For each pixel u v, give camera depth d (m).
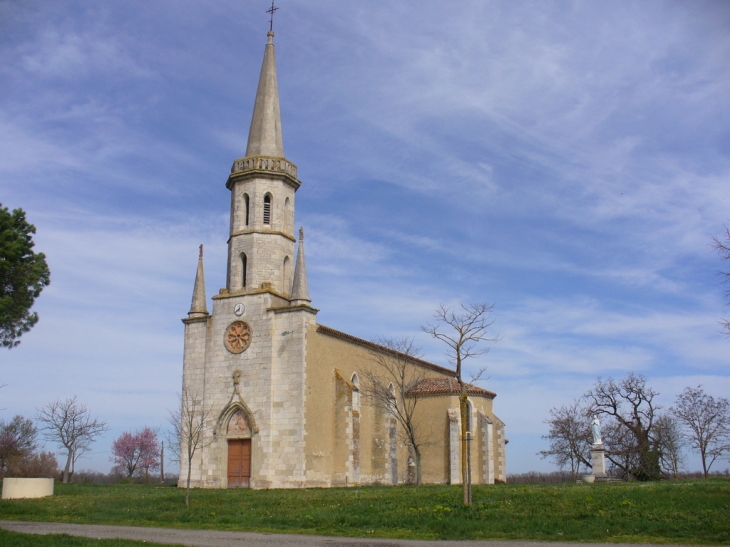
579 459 87.94
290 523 32.56
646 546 24.67
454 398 68.44
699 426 82.25
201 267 62.00
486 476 69.00
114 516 36.88
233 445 56.38
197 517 35.56
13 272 45.84
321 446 56.34
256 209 59.78
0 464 87.44
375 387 63.88
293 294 56.81
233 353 57.59
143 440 122.00
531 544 25.66
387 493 43.09
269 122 62.62
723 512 29.36
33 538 26.47
